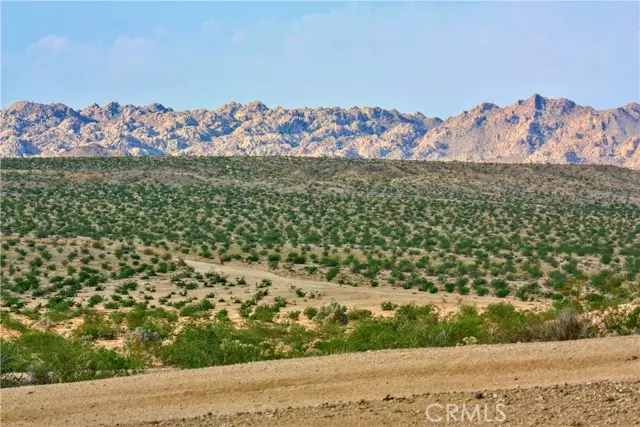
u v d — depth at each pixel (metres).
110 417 13.06
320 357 16.53
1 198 126.25
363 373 14.73
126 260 84.56
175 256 87.75
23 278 72.75
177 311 51.00
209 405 13.46
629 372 13.88
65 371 18.73
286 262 85.44
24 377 18.69
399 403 12.67
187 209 124.44
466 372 14.47
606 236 108.12
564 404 12.01
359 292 63.78
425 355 15.83
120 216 116.19
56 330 37.66
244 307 50.41
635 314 20.14
